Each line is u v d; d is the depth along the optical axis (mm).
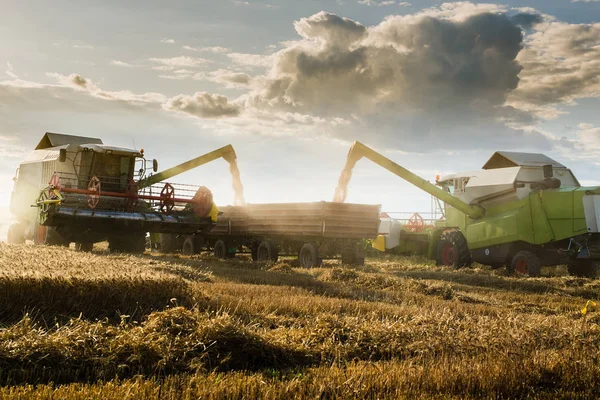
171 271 12977
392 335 7484
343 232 19391
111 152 19703
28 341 5789
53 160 20531
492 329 8031
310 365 6453
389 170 21312
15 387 4844
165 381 5176
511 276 18188
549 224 18406
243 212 22656
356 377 5418
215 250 24531
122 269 10125
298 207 19875
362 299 11453
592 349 7316
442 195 20781
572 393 5398
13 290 8070
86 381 5348
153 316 7105
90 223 18031
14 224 22453
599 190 17672
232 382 5129
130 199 19016
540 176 19984
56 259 11500
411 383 5352
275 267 17578
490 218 20266
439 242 22125
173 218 19594
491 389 5402
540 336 7898
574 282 16094
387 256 27078
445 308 9766
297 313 9266
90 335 6164
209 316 7281
